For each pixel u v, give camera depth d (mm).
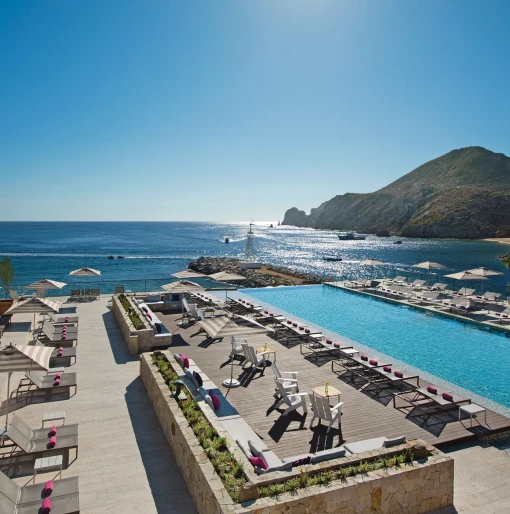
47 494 6191
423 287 30391
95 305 23297
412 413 10102
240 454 6805
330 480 6074
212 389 10422
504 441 9086
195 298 23469
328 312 24047
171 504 6730
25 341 16203
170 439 8531
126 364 13703
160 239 149000
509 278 49094
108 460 8031
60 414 8820
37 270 60562
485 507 6730
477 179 182500
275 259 83312
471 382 13438
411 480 6375
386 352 16688
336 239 158875
